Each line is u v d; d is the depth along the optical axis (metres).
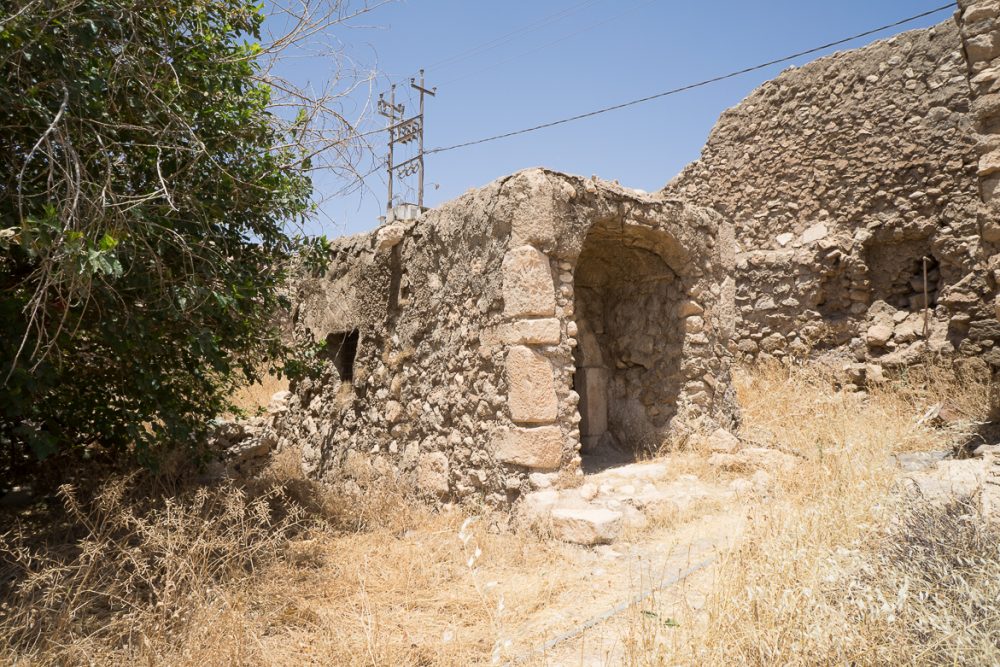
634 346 6.76
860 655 2.24
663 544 4.34
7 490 4.97
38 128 3.71
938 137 8.40
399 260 6.68
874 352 8.65
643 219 5.89
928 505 3.42
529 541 4.48
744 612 2.55
